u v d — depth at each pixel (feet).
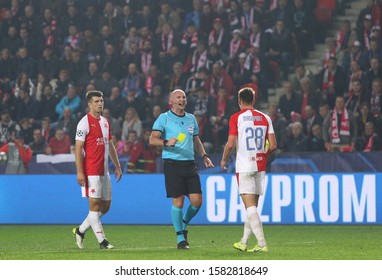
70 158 200.64
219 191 188.96
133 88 256.73
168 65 257.55
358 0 259.19
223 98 239.30
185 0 269.23
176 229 121.70
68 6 277.85
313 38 257.75
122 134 236.02
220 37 257.14
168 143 117.08
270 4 261.03
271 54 252.42
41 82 258.78
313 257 108.47
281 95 241.76
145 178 195.52
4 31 279.69
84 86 260.83
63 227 191.21
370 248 125.39
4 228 189.37
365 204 183.83
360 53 242.78
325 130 224.74
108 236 160.25
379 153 184.44
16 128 246.88
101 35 271.08
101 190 121.90
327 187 184.75
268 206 187.32
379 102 231.09
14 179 201.26
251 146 109.91
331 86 238.07
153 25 267.59
